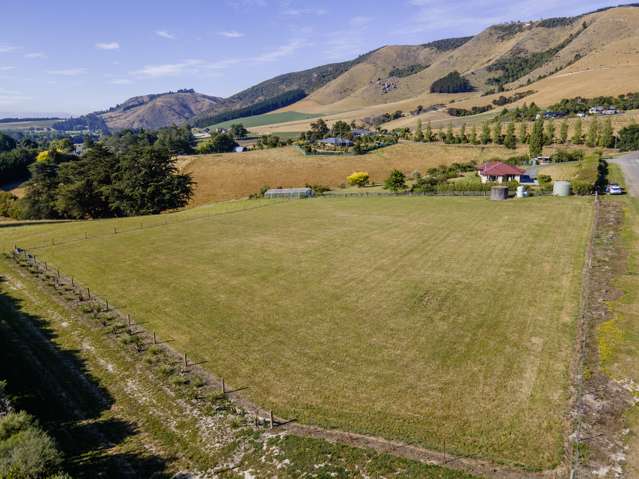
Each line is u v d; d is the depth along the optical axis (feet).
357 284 102.83
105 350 79.56
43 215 252.83
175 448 55.26
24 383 69.92
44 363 76.13
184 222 182.39
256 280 108.37
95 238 160.66
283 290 101.45
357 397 62.08
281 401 62.49
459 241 132.16
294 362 71.92
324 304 92.94
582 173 204.33
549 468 48.03
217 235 155.74
